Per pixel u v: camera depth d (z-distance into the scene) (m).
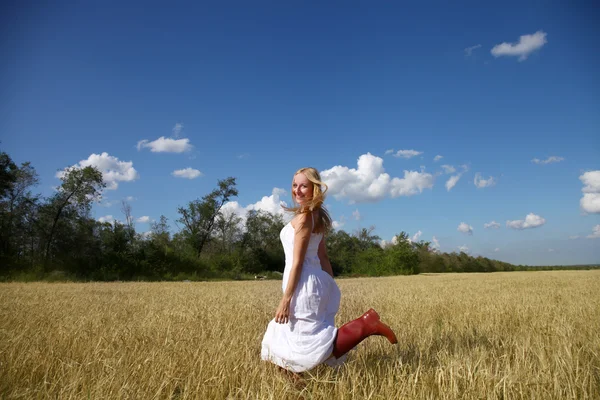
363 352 3.79
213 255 49.72
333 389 2.79
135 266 35.44
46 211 35.19
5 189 32.50
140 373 2.99
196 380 2.85
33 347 3.70
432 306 7.59
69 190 35.84
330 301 3.25
